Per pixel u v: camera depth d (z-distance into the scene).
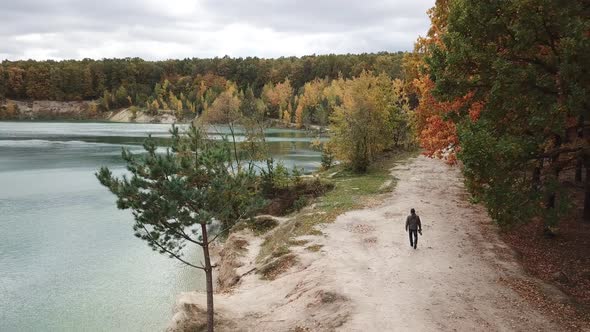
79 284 21.33
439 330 12.33
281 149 80.62
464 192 31.83
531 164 16.28
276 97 178.00
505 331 12.41
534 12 14.98
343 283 15.61
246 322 14.23
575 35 13.68
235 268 21.14
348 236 21.70
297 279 17.08
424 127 29.83
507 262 17.75
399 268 17.05
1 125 153.75
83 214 34.22
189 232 30.64
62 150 75.00
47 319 17.78
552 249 19.38
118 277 22.30
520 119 16.25
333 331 12.61
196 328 13.75
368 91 48.06
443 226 22.81
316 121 138.12
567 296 14.91
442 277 16.08
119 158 64.56
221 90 198.88
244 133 37.91
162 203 12.29
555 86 15.02
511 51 16.45
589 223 22.28
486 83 17.55
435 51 20.12
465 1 17.59
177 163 13.29
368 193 31.61
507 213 15.63
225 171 13.95
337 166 48.09
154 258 25.16
